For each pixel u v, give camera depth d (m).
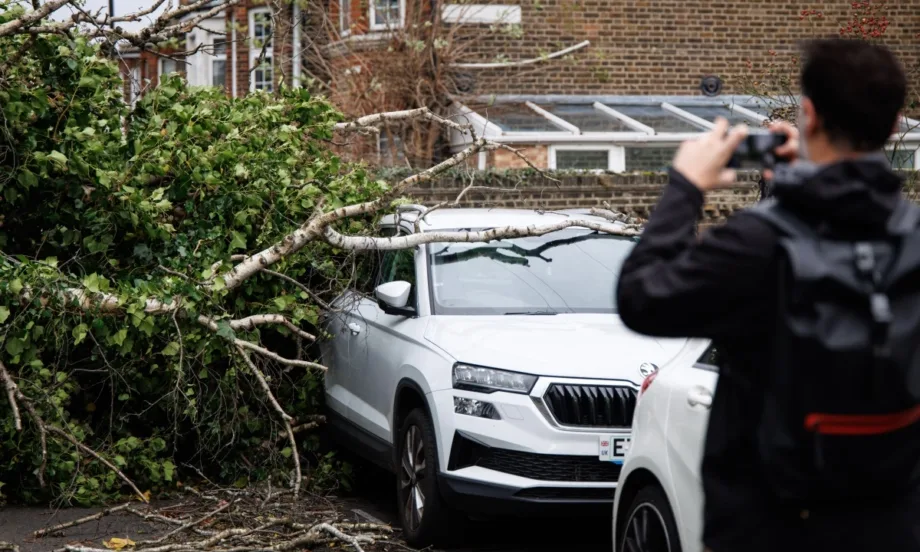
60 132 7.25
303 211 7.84
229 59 23.23
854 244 2.32
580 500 5.87
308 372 8.06
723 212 14.18
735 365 2.43
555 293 7.13
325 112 8.49
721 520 2.44
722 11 19.58
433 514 6.25
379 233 8.26
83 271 7.10
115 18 7.62
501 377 6.04
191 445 7.90
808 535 2.33
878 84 2.38
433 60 17.86
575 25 19.03
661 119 17.98
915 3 19.55
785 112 10.77
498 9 18.58
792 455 2.27
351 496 8.05
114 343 6.63
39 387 6.53
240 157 7.59
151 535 6.38
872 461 2.24
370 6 17.88
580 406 5.95
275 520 6.40
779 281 2.33
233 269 7.05
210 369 7.35
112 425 7.25
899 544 2.28
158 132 7.36
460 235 7.11
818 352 2.22
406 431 6.64
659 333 2.41
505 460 5.95
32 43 6.86
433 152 18.06
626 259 2.48
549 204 13.23
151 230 7.15
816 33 19.80
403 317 7.12
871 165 2.34
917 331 2.24
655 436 4.54
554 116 17.75
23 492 6.97
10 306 6.50
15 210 7.39
